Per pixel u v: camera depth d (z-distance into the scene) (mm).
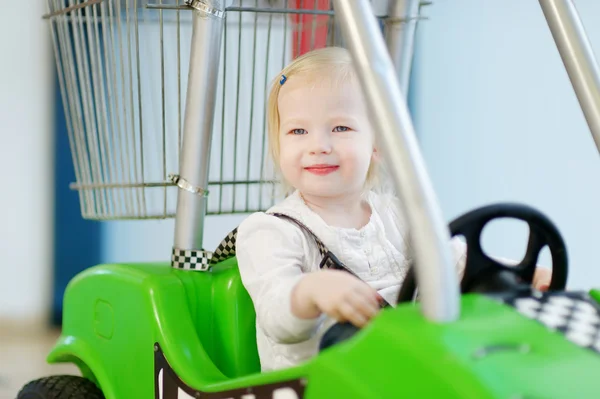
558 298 929
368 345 803
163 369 1206
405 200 801
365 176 1300
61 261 2693
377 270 1273
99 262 2717
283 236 1213
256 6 1393
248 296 1291
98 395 1410
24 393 1446
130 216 1379
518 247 2785
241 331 1276
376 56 846
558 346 800
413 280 987
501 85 2734
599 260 2721
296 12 1404
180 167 1322
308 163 1245
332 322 1193
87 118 1428
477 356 750
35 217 2676
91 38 1373
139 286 1266
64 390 1407
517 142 2746
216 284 1301
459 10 2717
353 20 857
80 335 1388
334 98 1247
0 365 2281
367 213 1342
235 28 2221
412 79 2717
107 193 1431
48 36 2627
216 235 2707
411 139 818
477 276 1014
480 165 2764
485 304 869
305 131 1253
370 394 774
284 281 1102
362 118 1269
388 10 1469
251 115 1433
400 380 760
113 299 1317
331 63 1263
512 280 999
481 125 2756
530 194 2756
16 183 2654
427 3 1551
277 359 1198
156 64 2158
